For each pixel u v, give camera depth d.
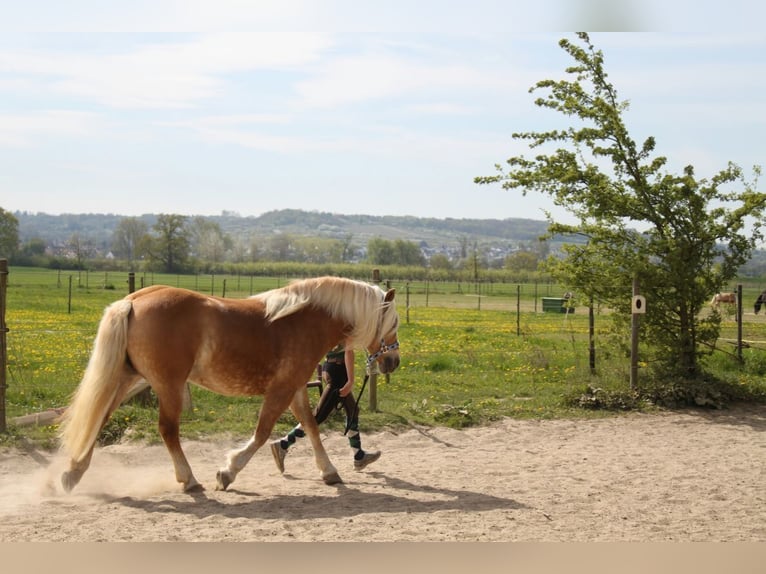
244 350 7.17
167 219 115.94
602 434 10.85
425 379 15.36
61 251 141.00
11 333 22.20
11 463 8.08
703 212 13.95
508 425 11.23
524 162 14.34
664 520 6.56
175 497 7.02
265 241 191.25
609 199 13.77
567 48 14.21
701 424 11.69
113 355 6.80
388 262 145.25
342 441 9.78
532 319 36.09
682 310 14.02
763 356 17.83
